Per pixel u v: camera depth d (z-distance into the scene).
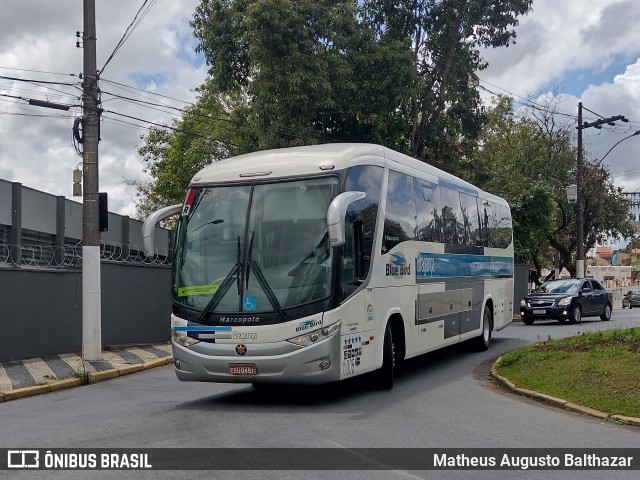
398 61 25.09
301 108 24.23
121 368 14.62
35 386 12.38
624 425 8.76
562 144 40.12
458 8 26.95
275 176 10.22
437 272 13.86
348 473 6.51
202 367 9.91
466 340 16.22
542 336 20.62
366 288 10.60
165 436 8.08
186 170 41.28
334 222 9.14
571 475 6.59
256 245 9.95
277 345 9.56
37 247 16.42
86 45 15.42
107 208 15.45
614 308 51.16
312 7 24.27
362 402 10.49
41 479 6.39
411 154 27.66
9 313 14.96
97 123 15.40
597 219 44.03
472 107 29.16
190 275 10.23
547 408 9.98
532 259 49.50
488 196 18.11
